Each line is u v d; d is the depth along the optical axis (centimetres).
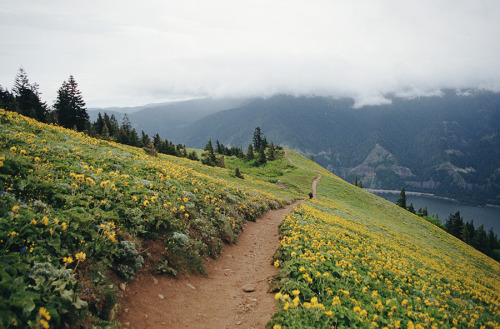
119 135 7794
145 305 640
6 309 377
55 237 578
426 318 720
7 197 608
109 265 637
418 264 1598
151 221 895
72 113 6812
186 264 876
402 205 11038
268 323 575
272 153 10650
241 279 943
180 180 1641
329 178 8438
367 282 878
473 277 1998
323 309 594
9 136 1137
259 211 2142
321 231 1513
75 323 458
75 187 845
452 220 10575
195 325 632
